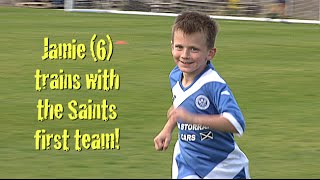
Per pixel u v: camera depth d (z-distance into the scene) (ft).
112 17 192.03
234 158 37.83
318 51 129.70
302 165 56.90
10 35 143.13
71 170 54.70
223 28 170.50
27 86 90.17
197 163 37.76
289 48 133.28
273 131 68.18
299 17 205.16
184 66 36.55
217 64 111.75
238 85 93.40
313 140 64.90
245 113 76.28
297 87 92.53
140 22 178.40
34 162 56.70
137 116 73.97
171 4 211.61
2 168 54.80
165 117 73.67
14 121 70.79
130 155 59.21
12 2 225.15
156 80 95.61
